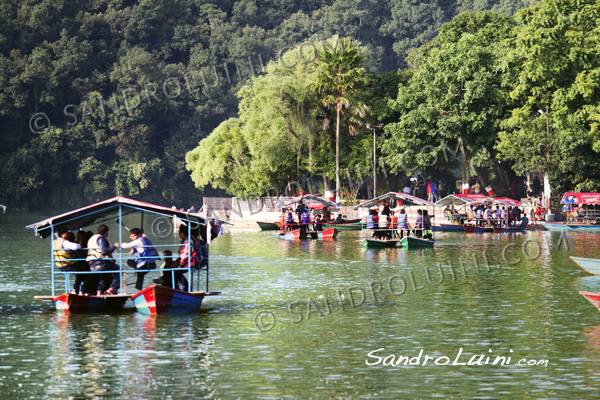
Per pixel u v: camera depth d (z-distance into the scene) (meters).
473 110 69.56
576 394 12.88
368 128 76.44
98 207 20.45
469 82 67.31
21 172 123.44
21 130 128.75
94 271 20.22
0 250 42.44
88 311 20.62
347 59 72.25
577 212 62.25
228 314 20.33
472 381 13.68
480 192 77.12
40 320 19.28
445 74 68.62
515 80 67.81
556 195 66.19
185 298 20.52
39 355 15.41
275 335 17.53
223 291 24.83
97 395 12.71
